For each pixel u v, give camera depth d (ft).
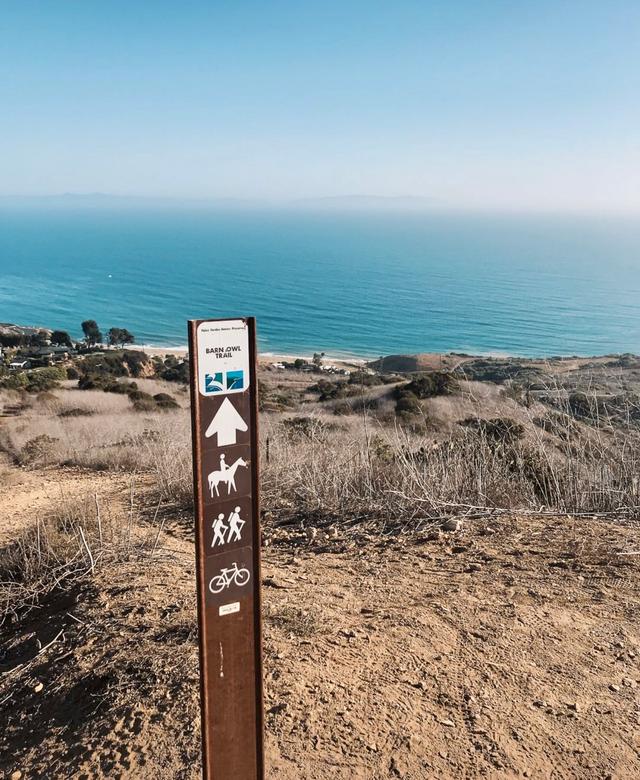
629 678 11.57
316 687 11.24
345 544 18.65
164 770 9.84
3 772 10.97
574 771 9.61
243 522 7.92
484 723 10.48
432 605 14.23
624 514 19.10
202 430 7.50
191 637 13.38
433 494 20.40
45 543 19.57
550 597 14.42
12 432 54.65
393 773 9.53
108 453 41.09
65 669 13.38
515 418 24.73
